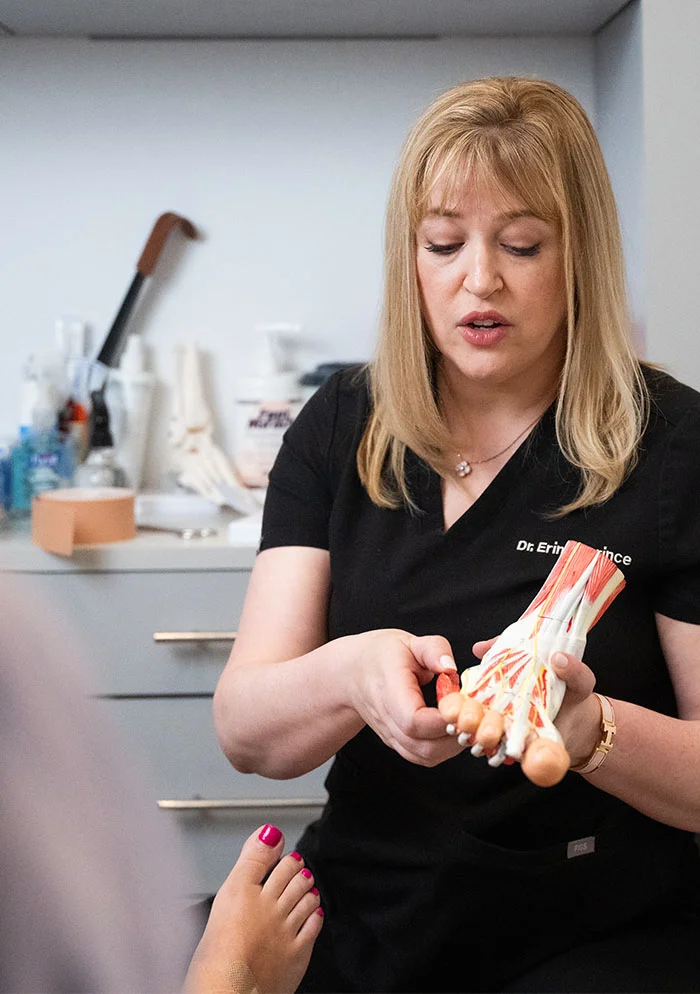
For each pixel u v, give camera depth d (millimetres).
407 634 868
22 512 1826
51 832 321
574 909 1002
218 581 1654
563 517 1008
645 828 1017
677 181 1613
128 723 1687
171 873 364
